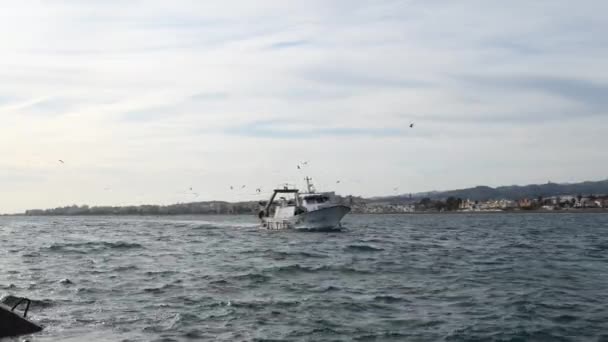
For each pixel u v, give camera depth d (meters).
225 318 22.95
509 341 19.86
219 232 97.44
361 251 54.75
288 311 24.39
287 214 89.12
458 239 77.19
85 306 25.03
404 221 189.00
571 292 29.16
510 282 32.91
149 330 20.80
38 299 26.50
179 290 29.66
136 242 70.50
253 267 40.09
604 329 21.34
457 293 29.09
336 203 85.56
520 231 103.06
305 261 44.62
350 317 23.36
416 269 39.34
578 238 78.81
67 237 84.56
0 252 54.38
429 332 21.00
